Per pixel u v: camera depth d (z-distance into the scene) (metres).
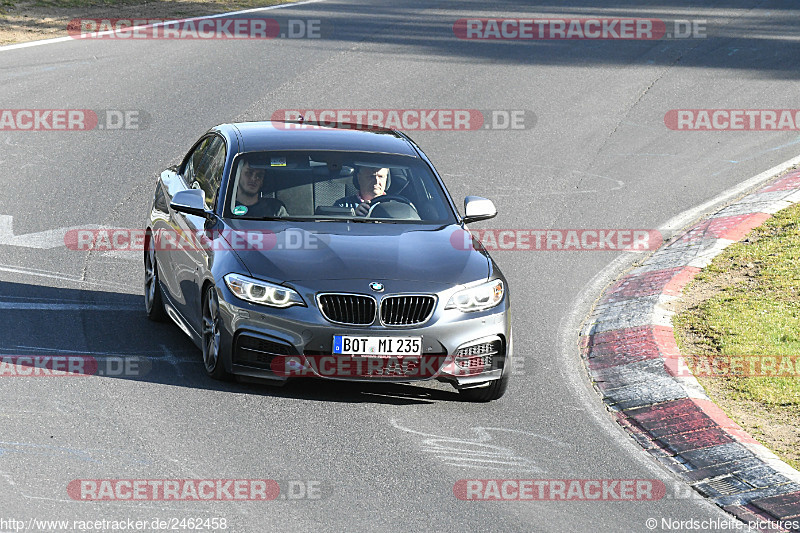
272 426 24.38
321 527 19.58
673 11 95.31
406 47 79.44
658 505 21.91
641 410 27.42
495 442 24.72
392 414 25.94
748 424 26.42
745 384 28.88
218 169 30.34
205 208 28.31
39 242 38.72
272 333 25.58
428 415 26.12
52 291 33.62
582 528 20.52
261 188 29.23
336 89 66.31
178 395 25.75
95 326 30.72
